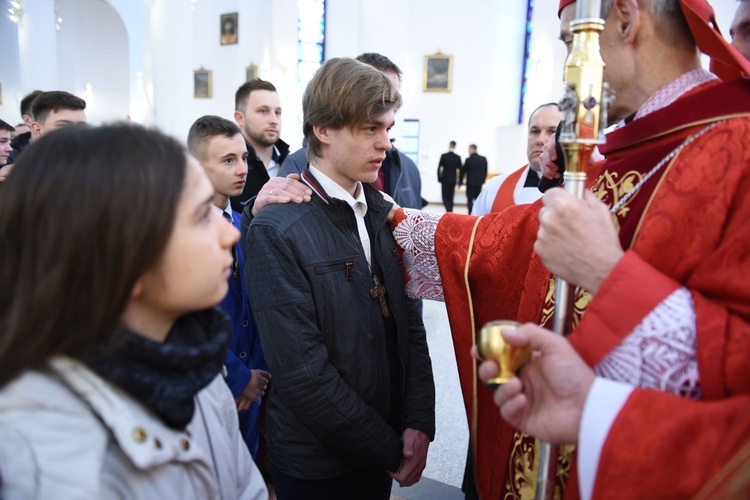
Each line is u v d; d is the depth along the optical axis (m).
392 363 1.35
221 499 0.79
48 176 0.59
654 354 0.72
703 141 0.81
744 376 0.67
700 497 0.60
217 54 14.37
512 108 14.35
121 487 0.61
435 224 1.33
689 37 0.88
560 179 1.57
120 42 14.53
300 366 1.15
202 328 0.75
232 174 1.98
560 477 0.92
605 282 0.74
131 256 0.60
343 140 1.19
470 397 1.27
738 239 0.72
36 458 0.56
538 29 11.62
